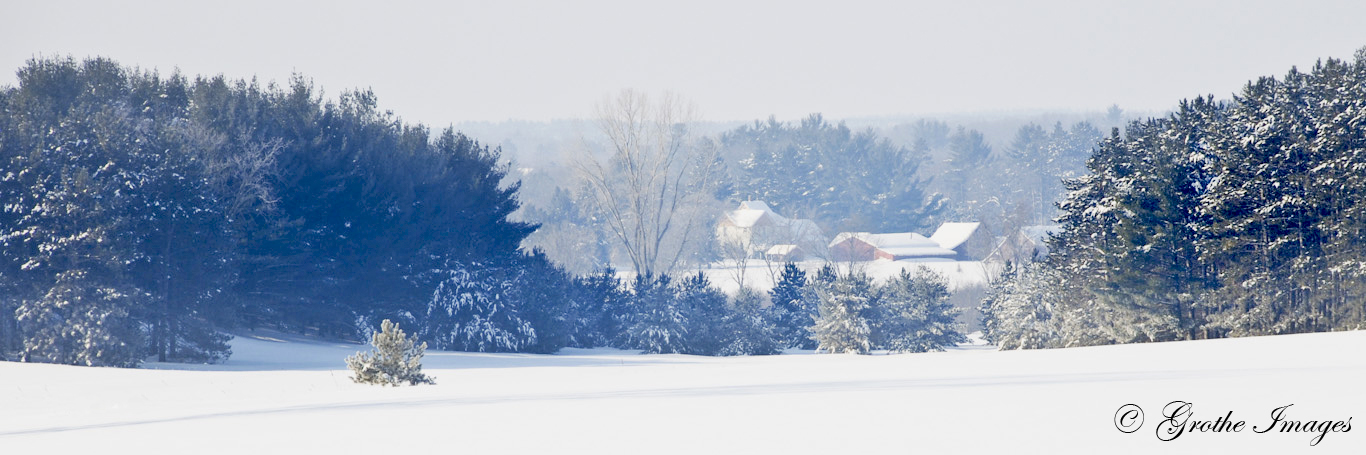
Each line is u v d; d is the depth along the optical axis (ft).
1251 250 183.52
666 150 362.33
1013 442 37.01
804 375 85.56
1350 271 168.25
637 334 253.24
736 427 43.60
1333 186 168.96
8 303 161.89
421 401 64.54
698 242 431.84
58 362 153.89
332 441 43.34
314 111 242.37
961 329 324.39
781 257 478.59
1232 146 178.50
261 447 42.29
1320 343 103.86
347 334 250.78
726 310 255.91
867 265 444.55
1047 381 64.08
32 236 156.04
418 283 243.60
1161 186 184.34
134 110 212.02
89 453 43.21
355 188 230.07
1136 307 186.70
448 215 249.96
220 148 205.67
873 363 106.73
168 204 170.50
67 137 169.58
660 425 45.06
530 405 57.62
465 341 222.48
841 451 36.24
